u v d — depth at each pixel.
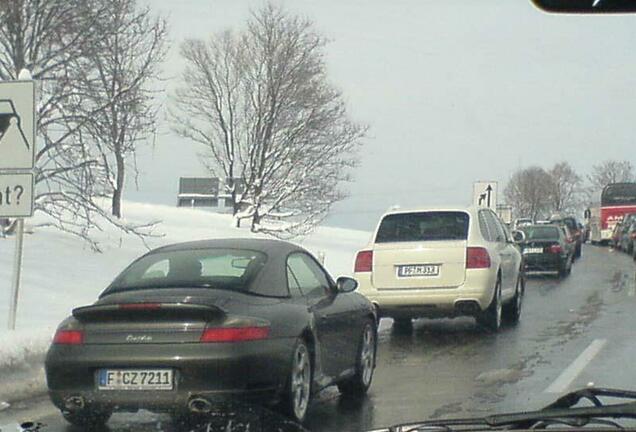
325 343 8.45
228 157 40.84
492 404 8.91
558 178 88.38
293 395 7.63
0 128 11.47
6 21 21.38
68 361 7.35
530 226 30.12
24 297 14.88
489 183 31.34
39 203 22.02
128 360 7.19
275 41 39.09
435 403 9.02
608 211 57.06
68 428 7.82
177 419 7.40
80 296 15.87
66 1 21.94
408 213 14.80
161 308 7.26
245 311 7.42
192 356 7.09
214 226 41.75
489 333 14.63
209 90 40.78
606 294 21.69
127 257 22.64
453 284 14.09
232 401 7.08
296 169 39.12
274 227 39.44
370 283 14.38
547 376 10.46
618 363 11.31
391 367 11.38
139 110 24.23
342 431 7.79
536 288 23.95
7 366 9.76
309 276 8.91
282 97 38.81
